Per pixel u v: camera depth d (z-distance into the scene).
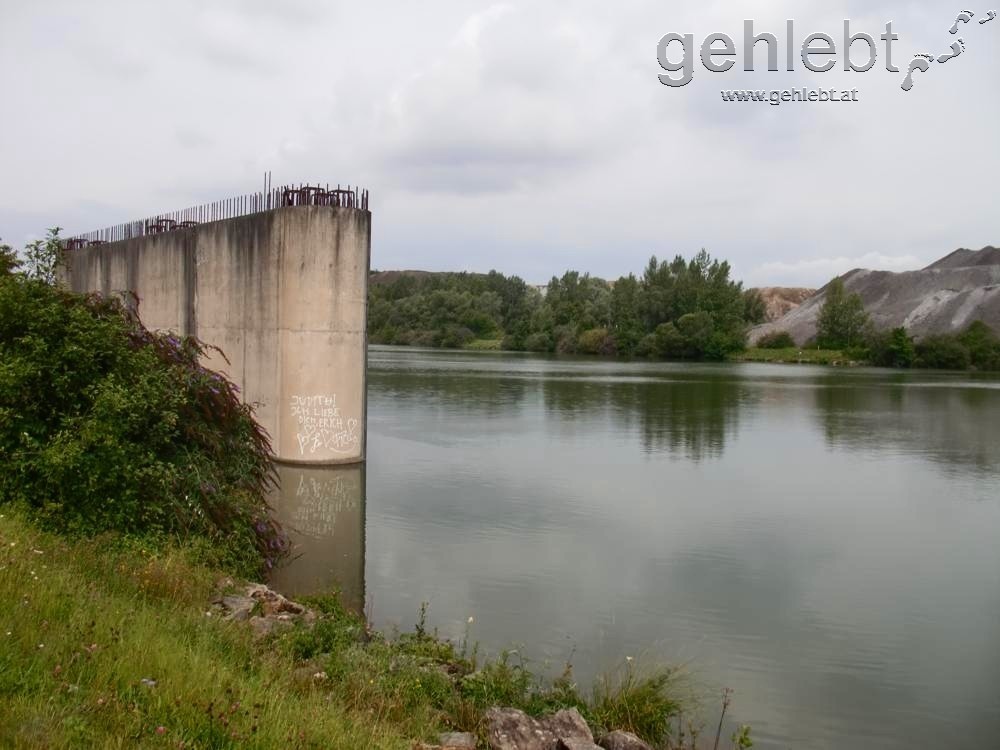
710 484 22.59
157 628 7.28
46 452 10.03
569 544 16.09
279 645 8.09
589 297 130.12
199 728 5.41
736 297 121.00
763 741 8.78
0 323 10.79
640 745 7.44
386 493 20.11
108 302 12.58
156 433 11.43
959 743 8.88
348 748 5.80
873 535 17.52
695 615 12.45
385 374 62.66
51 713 5.11
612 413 39.28
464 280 155.88
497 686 8.27
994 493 22.11
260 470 14.23
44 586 7.19
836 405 47.28
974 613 12.87
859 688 10.16
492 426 33.34
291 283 22.42
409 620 11.71
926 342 102.44
